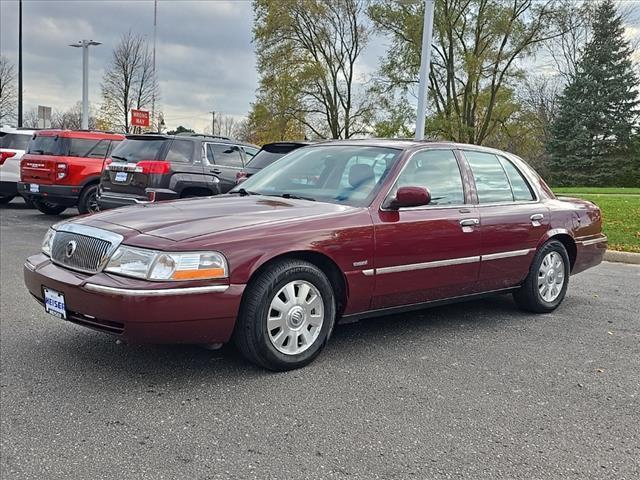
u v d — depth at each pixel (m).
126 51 35.88
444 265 4.91
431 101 32.06
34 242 9.83
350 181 4.84
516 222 5.50
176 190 9.90
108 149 12.58
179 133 10.95
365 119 35.66
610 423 3.46
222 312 3.74
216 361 4.30
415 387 3.92
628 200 18.97
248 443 3.12
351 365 4.30
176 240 3.69
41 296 4.12
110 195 10.07
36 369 4.12
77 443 3.10
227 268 3.75
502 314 5.90
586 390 3.96
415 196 4.44
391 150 5.00
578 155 43.91
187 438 3.17
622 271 8.73
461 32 31.12
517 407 3.65
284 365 4.08
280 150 9.45
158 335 3.62
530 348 4.81
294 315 4.10
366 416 3.47
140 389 3.79
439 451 3.08
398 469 2.90
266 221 4.09
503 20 29.88
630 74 43.50
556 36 30.66
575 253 6.29
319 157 5.31
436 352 4.65
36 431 3.23
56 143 12.12
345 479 2.80
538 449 3.13
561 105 45.22
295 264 4.06
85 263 3.89
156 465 2.90
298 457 2.99
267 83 34.59
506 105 32.06
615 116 43.59
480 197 5.36
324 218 4.26
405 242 4.60
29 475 2.80
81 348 4.55
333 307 4.32
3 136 14.48
